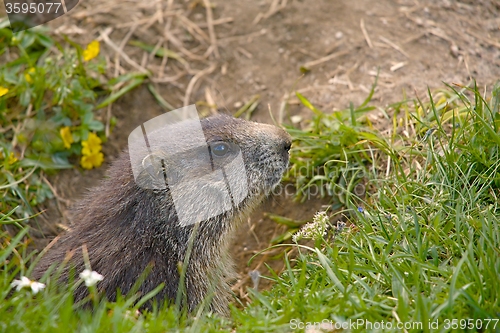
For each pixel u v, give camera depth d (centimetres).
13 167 873
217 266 742
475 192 663
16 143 913
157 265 679
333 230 719
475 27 973
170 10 1066
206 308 645
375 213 699
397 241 640
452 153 696
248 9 1067
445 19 988
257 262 866
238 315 549
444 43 955
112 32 1040
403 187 716
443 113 752
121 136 984
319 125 890
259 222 898
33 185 895
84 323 517
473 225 605
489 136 687
